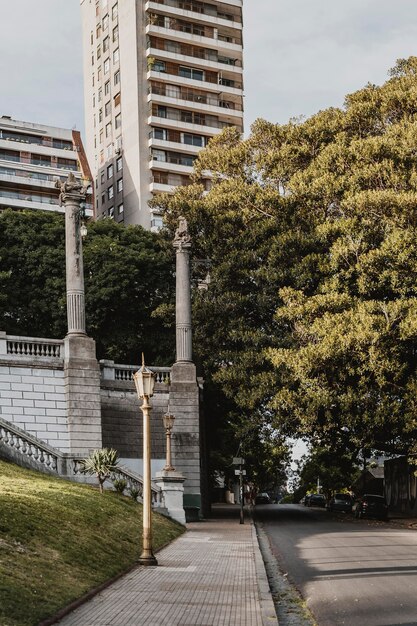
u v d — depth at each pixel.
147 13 87.50
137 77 86.81
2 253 54.09
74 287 37.91
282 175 50.16
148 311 53.66
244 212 47.22
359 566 18.22
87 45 98.44
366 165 42.97
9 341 36.41
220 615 11.62
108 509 24.00
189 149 87.94
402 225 39.25
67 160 91.38
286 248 43.97
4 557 13.67
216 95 90.38
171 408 41.88
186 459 41.47
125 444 40.75
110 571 15.91
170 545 23.19
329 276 42.94
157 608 12.12
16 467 28.27
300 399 38.75
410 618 11.38
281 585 15.98
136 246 56.25
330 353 36.91
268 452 78.50
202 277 52.12
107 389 40.81
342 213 45.25
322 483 86.44
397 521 44.47
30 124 91.19
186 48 88.81
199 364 48.72
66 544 16.55
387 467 64.50
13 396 35.72
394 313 37.09
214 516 47.94
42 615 10.78
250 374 42.38
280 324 44.22
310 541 26.84
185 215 49.50
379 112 49.03
